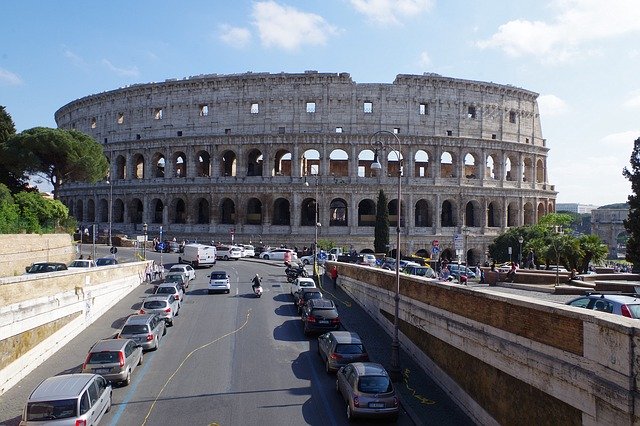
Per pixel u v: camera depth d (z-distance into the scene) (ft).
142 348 128.16
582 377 66.18
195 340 143.54
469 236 390.21
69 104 497.87
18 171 339.36
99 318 170.09
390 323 157.07
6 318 106.11
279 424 90.53
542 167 444.14
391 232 383.65
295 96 392.88
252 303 195.62
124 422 89.66
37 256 234.17
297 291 191.21
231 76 398.21
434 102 397.19
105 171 384.68
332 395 104.58
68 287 143.95
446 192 389.39
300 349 136.77
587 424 65.67
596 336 64.85
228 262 337.31
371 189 384.06
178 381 110.83
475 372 97.81
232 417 93.04
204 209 435.94
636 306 87.35
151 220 418.51
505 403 86.17
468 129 403.95
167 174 415.23
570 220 365.61
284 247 378.94
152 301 158.81
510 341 85.61
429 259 315.78
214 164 400.47
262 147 392.88
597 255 242.17
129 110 437.17
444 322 112.27
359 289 199.41
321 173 386.32
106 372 104.27
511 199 409.08
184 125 413.59
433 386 114.83
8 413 93.86
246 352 133.08
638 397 57.06
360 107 390.83
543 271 221.46
